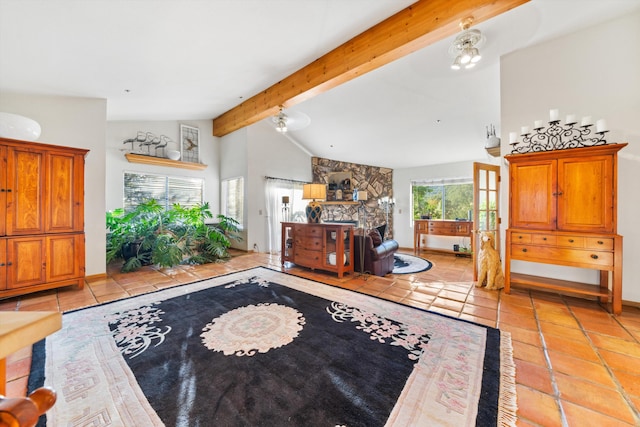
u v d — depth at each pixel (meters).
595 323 2.25
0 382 0.54
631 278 2.57
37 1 1.71
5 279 2.75
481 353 1.82
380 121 4.81
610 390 1.45
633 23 2.48
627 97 2.53
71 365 1.69
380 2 2.26
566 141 2.80
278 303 2.77
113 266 4.43
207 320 2.36
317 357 1.79
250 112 4.55
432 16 2.25
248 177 5.63
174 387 1.50
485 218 3.86
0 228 2.72
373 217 7.51
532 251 2.79
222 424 1.25
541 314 2.45
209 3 1.97
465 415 1.29
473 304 2.73
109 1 1.80
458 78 3.45
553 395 1.42
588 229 2.50
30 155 2.88
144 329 2.19
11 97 3.09
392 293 3.10
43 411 0.47
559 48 2.82
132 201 5.01
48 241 3.00
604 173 2.42
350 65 2.80
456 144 5.57
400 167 7.52
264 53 2.90
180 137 5.68
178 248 4.31
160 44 2.44
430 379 1.56
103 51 2.44
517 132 3.06
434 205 7.05
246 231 5.69
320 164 7.13
